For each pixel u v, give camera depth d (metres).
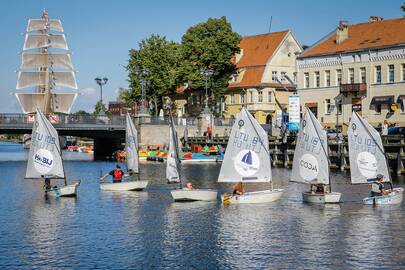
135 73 129.75
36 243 36.84
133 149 63.19
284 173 79.69
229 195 50.75
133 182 61.09
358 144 50.84
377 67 99.50
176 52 131.00
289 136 90.88
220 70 131.12
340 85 103.19
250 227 40.94
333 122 105.75
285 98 132.00
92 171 87.25
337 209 47.69
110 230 40.41
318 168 50.91
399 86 96.00
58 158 57.53
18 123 105.00
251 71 132.25
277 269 31.03
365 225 41.25
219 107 133.00
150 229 40.62
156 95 132.62
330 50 106.94
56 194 56.66
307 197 51.06
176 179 54.91
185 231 39.88
